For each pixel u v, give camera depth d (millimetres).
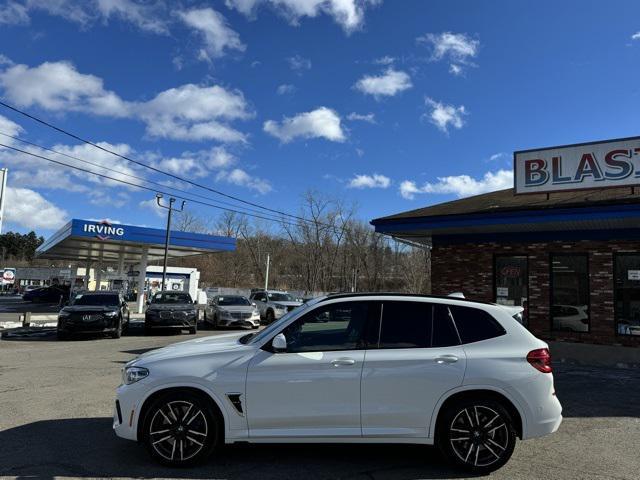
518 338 5125
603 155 12281
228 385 4926
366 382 4906
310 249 65500
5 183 20969
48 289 46062
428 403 4895
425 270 61844
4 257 126062
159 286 42812
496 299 14727
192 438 4941
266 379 4938
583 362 12938
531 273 14211
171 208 29469
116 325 17375
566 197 13609
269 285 77000
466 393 4961
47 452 5312
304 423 4910
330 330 5195
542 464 5156
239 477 4711
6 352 13656
